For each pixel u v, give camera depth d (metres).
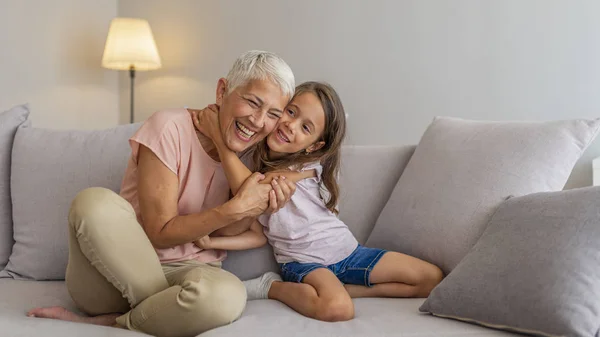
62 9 3.79
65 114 3.82
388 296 1.98
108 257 1.53
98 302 1.66
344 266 2.02
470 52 3.59
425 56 3.68
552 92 3.43
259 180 1.84
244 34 4.04
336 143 2.06
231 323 1.57
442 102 3.65
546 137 1.94
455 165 2.02
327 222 2.04
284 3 3.95
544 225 1.57
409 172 2.17
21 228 2.12
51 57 3.70
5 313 1.64
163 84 4.23
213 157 1.91
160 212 1.75
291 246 2.00
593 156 3.24
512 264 1.54
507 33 3.51
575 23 3.38
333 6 3.85
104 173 2.12
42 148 2.19
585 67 3.37
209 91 4.13
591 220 1.51
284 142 1.99
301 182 2.04
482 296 1.54
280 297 1.85
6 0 3.37
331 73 3.87
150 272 1.60
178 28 4.19
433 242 1.96
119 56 3.76
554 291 1.42
